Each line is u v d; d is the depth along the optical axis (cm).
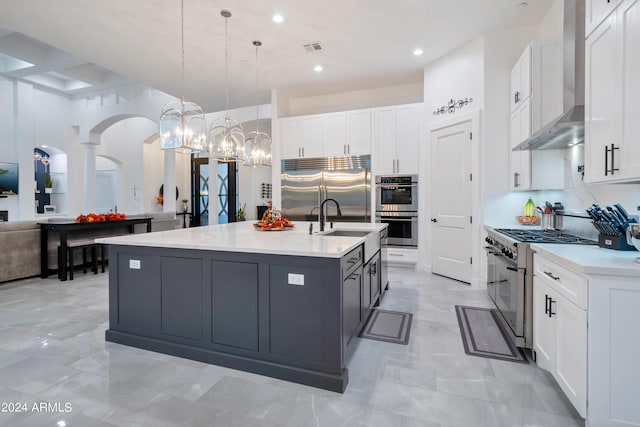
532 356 236
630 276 149
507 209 393
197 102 662
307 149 564
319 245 225
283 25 367
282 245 225
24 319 314
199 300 234
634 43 157
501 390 197
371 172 528
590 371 155
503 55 388
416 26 374
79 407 181
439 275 473
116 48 419
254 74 511
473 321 306
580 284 161
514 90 368
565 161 314
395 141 513
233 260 223
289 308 209
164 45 412
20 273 457
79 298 381
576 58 254
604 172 183
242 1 321
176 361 233
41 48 601
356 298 250
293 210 573
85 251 511
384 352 247
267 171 1193
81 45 411
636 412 150
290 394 194
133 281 255
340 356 199
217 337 229
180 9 333
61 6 327
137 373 217
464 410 178
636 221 198
